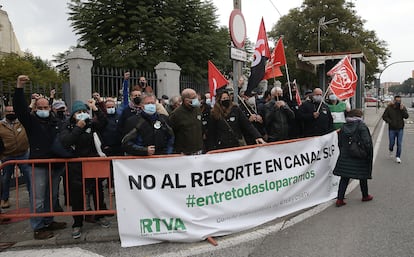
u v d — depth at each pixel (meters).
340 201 5.74
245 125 5.84
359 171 5.66
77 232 4.54
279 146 5.32
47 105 4.73
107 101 6.00
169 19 17.50
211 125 5.84
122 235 4.31
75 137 4.58
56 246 4.45
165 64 10.84
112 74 9.46
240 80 7.71
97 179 4.67
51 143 4.75
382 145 12.72
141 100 5.35
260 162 5.08
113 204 5.98
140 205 4.34
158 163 4.39
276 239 4.47
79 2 18.50
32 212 4.72
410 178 7.55
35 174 4.63
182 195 4.47
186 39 18.38
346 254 3.97
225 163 4.73
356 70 14.89
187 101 5.32
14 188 7.23
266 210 5.14
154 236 4.37
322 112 7.12
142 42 17.84
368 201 5.96
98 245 4.43
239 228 4.75
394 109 9.60
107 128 5.90
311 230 4.74
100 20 18.16
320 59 14.79
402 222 4.93
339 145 5.85
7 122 6.04
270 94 7.72
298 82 34.19
